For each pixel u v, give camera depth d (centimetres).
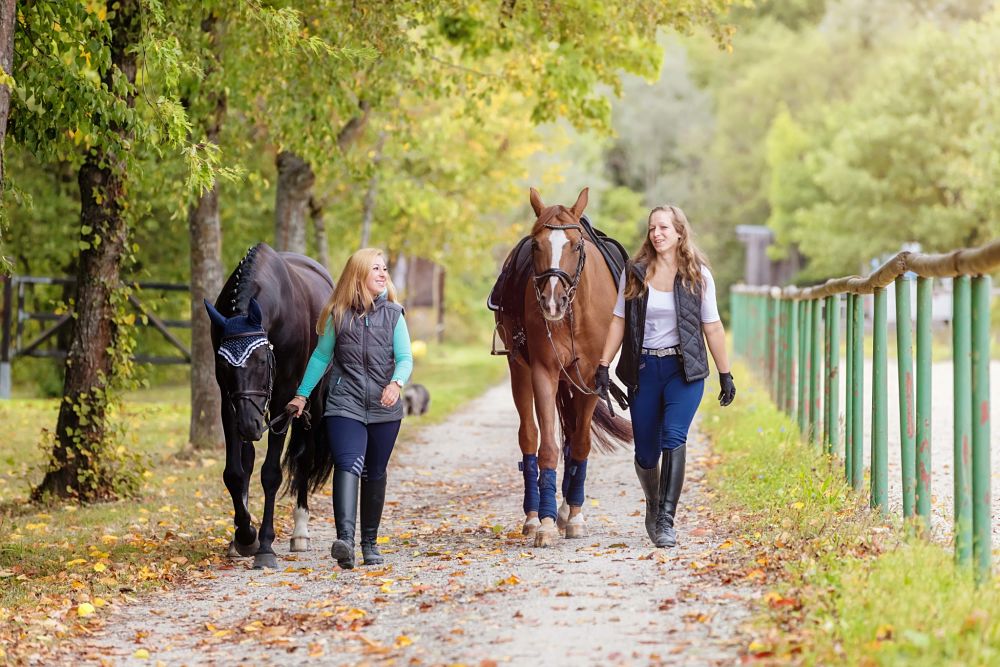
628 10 1753
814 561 827
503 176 3102
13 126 1268
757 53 9744
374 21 1538
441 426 2302
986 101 4647
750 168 8594
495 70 2530
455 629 740
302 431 1134
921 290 879
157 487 1583
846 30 8500
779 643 636
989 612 652
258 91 1730
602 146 8219
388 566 981
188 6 1442
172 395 3338
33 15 1191
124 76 1230
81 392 1462
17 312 2964
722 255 8494
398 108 1991
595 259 1074
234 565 1051
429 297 6300
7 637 787
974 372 732
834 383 1295
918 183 5116
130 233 1506
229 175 1248
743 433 1694
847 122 6062
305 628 789
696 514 1159
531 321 1045
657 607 759
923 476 878
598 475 1577
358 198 2883
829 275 5681
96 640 801
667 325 989
